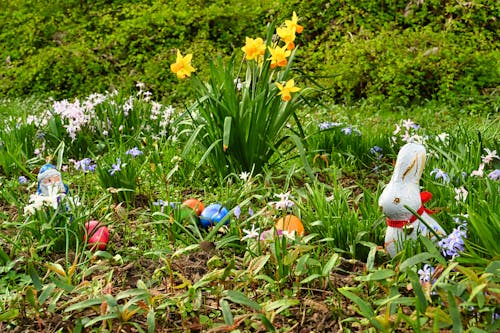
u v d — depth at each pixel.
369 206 4.21
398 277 3.22
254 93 5.48
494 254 3.31
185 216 4.47
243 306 3.38
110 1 14.26
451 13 11.70
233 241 4.09
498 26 11.42
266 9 12.87
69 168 6.03
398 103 9.71
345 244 3.93
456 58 10.07
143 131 6.72
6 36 13.64
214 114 5.38
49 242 4.08
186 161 5.56
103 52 12.37
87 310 3.32
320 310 3.28
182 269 3.79
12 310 3.08
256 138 5.40
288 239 3.70
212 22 12.76
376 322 2.79
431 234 3.54
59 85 11.80
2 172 6.02
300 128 5.69
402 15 11.93
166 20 12.74
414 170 3.50
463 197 3.94
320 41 11.74
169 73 11.38
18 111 9.54
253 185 5.09
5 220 4.70
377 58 10.23
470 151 4.94
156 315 3.29
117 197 5.01
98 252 3.65
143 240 4.29
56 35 13.34
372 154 6.00
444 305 2.97
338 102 10.27
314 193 4.30
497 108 8.93
